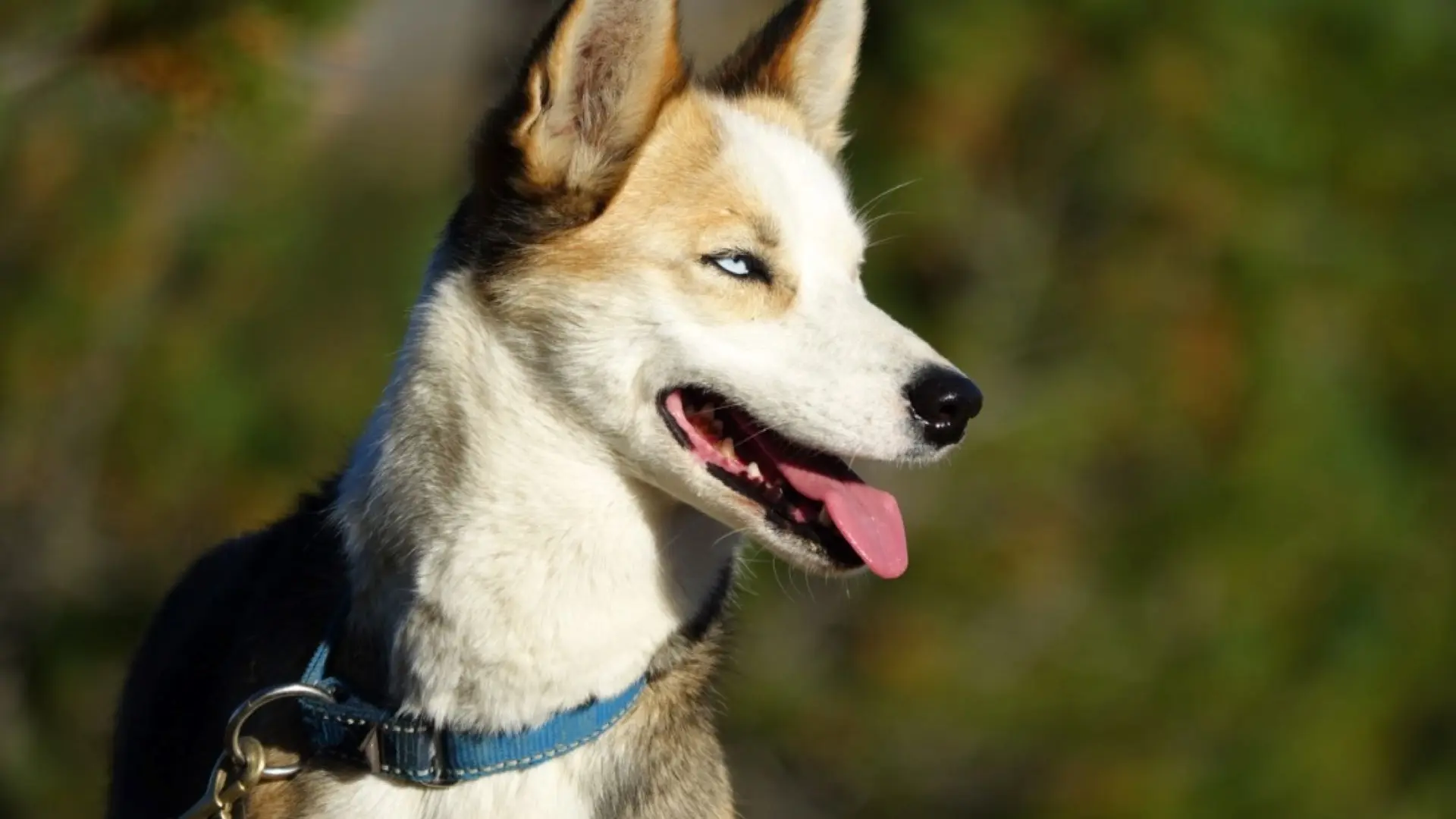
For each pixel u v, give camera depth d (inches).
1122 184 482.6
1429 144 495.8
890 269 490.0
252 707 212.2
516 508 218.8
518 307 224.8
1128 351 482.6
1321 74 489.4
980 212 493.4
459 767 216.7
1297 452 466.6
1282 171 479.8
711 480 225.0
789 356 230.8
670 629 226.7
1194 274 481.7
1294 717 469.4
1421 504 484.7
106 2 308.7
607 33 230.5
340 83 331.0
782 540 227.0
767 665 507.5
